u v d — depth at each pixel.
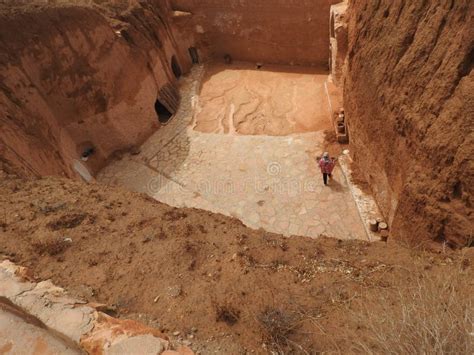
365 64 9.20
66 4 12.44
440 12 6.29
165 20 16.67
